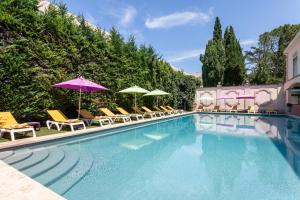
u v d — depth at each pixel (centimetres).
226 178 547
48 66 1122
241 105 2766
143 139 1079
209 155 773
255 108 2670
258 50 4262
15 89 952
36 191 369
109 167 623
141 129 1413
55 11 1236
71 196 435
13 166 536
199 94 3041
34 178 489
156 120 1766
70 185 479
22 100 979
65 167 573
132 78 1822
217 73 3459
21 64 966
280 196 444
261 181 527
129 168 620
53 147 809
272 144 952
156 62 2267
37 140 771
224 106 2864
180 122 1838
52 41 1177
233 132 1295
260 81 4038
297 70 1917
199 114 2639
